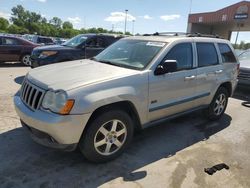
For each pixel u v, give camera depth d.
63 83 3.28
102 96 3.29
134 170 3.52
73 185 3.13
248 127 5.39
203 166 3.73
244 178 3.51
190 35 5.00
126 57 4.36
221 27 36.03
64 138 3.13
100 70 3.82
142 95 3.77
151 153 4.02
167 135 4.75
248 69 8.02
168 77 4.14
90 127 3.33
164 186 3.22
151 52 4.20
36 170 3.38
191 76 4.57
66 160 3.65
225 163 3.86
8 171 3.32
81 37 9.47
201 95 4.94
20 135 4.30
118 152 3.75
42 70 3.99
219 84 5.32
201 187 3.26
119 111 3.57
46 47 8.80
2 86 7.57
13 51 11.95
